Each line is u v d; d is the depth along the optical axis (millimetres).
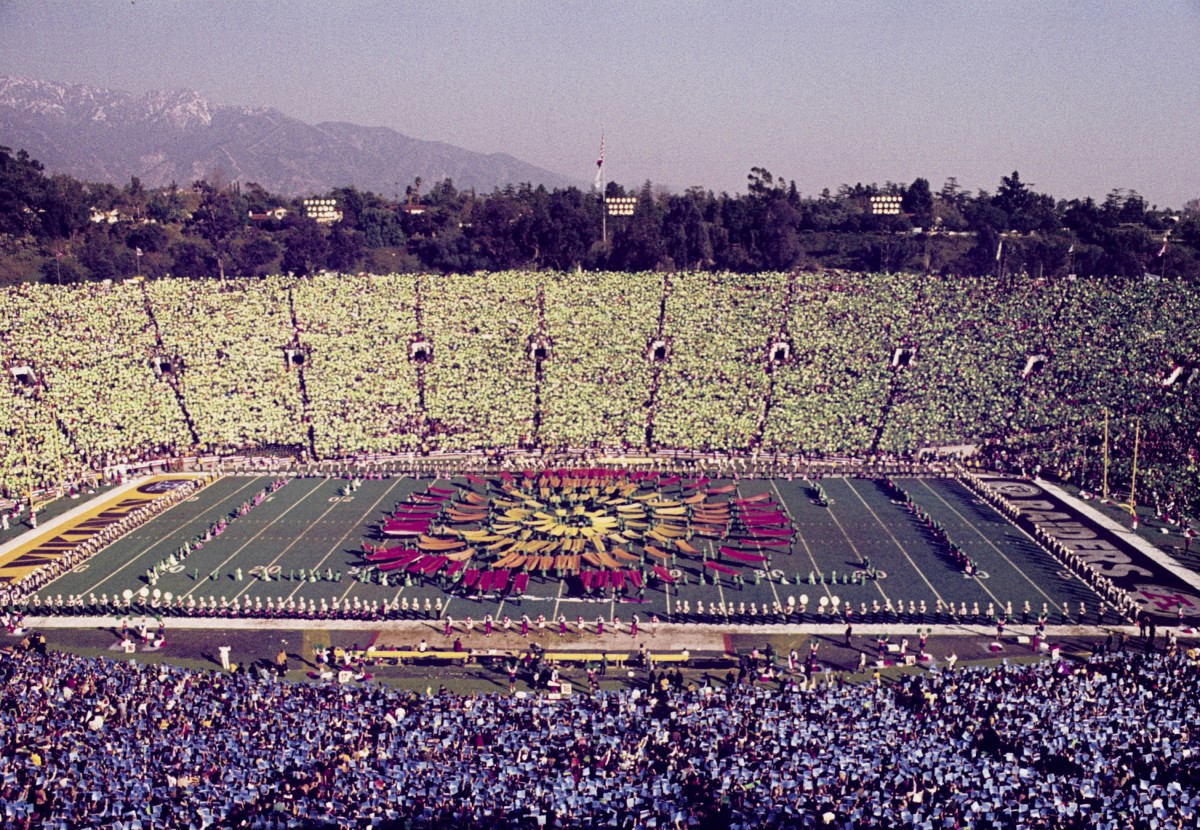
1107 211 151000
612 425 94312
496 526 74000
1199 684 46281
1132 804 35750
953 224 152625
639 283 111750
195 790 37625
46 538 73812
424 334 104250
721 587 64500
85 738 41969
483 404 96625
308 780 38719
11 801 36719
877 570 66625
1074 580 64938
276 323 104625
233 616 61406
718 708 44688
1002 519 76125
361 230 147500
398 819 36125
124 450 90500
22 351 96938
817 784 37625
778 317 106125
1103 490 80500
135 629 59625
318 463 90438
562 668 54594
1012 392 95312
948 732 42156
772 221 137875
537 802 37062
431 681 53406
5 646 57219
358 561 69000
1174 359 95750
